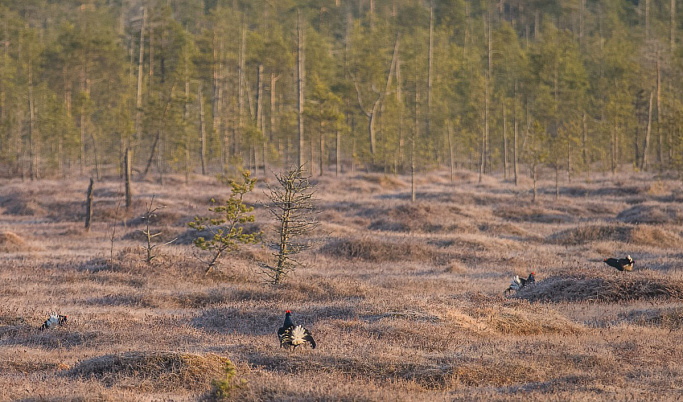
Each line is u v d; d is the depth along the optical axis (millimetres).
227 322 36062
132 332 32719
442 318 33219
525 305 38219
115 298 42938
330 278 49844
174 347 29406
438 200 97812
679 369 23781
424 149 150250
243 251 59875
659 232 67875
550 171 148625
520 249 65125
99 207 95562
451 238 66812
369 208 88438
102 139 150875
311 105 137750
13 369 25891
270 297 43094
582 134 144625
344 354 25969
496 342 29141
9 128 138625
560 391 20891
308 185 48750
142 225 84188
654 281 41500
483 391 21375
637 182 111562
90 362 24812
